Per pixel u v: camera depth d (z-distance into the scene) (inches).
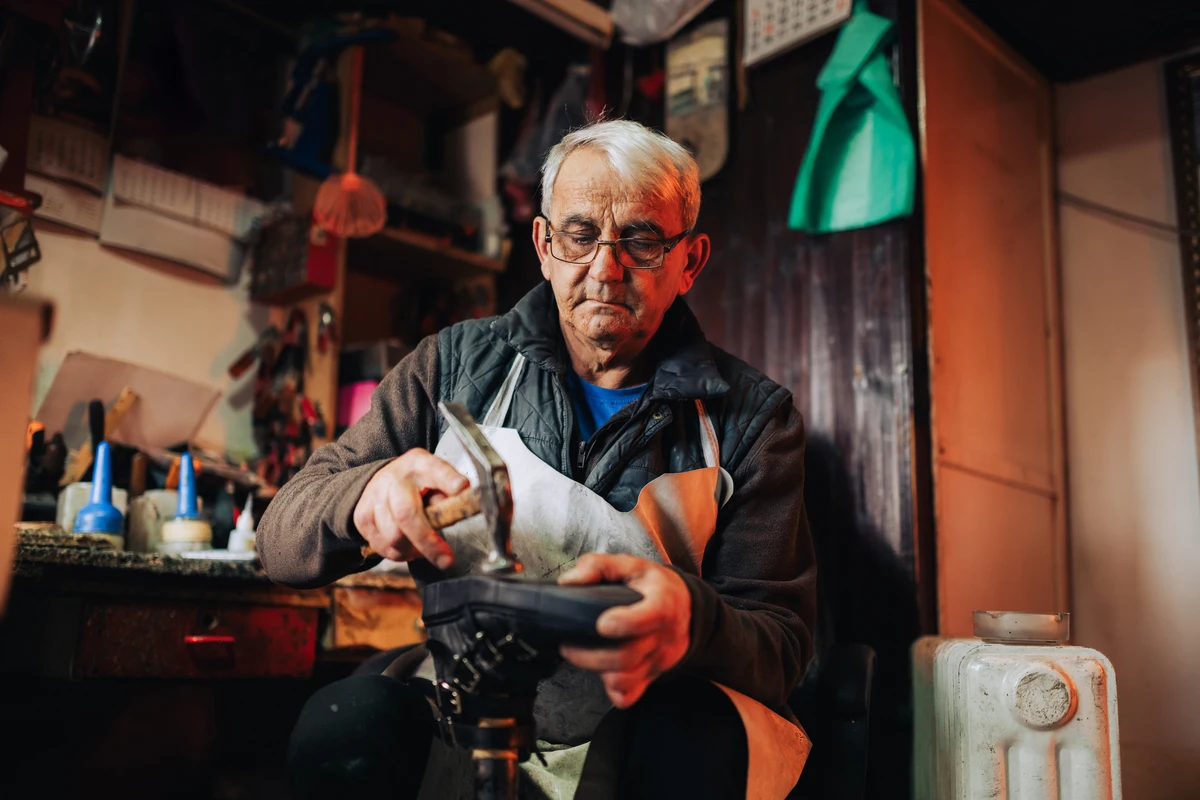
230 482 85.7
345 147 104.0
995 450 99.3
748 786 42.3
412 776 43.6
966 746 59.4
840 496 91.5
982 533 95.5
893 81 93.8
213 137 102.7
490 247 117.6
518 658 36.3
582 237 52.1
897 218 91.0
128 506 78.7
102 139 92.7
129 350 94.4
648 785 41.8
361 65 105.6
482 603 35.5
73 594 59.2
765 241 102.3
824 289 96.3
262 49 108.0
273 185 107.0
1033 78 114.3
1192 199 105.8
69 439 85.4
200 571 63.6
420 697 46.3
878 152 92.5
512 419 54.5
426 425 56.2
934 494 88.8
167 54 99.4
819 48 99.8
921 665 71.4
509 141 126.3
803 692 66.2
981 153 103.4
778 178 102.0
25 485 76.8
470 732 38.2
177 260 98.0
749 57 105.1
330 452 55.0
